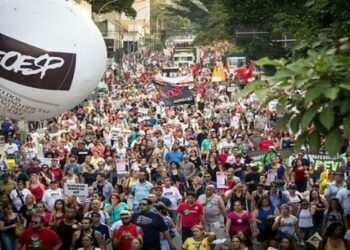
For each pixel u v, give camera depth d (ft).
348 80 35.60
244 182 114.83
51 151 138.21
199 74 478.59
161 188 95.76
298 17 138.31
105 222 86.69
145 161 120.67
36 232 75.77
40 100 90.84
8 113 92.68
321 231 90.68
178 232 97.60
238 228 84.84
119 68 525.34
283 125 37.78
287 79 36.58
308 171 116.78
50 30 88.58
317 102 36.42
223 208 90.17
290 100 37.81
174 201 99.55
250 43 265.95
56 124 193.36
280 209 87.86
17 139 161.48
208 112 232.53
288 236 74.08
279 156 118.62
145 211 78.38
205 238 75.46
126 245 75.77
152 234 77.97
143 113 224.33
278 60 37.52
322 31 55.16
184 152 143.54
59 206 84.33
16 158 143.95
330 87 35.29
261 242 84.99
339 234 75.10
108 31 522.88
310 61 36.37
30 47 88.17
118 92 355.77
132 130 177.17
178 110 238.07
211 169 123.85
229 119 218.79
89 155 128.36
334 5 58.49
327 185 103.86
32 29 88.17
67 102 93.09
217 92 330.95
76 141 149.79
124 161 122.83
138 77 490.49
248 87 37.96
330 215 88.58
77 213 86.84
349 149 119.44
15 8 88.43
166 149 144.15
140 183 100.12
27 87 89.20
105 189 103.60
